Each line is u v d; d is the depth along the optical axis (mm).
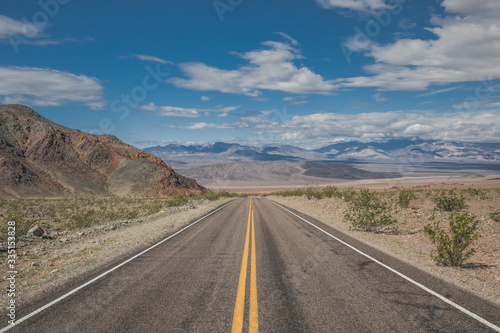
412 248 8812
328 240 9961
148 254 8117
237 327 3879
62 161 91062
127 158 111000
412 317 4203
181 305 4605
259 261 7234
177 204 30250
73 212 24547
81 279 6004
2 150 80812
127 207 32844
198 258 7582
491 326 3965
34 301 4871
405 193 18812
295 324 3967
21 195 62031
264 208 24906
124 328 3895
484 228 11203
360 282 5664
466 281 5863
